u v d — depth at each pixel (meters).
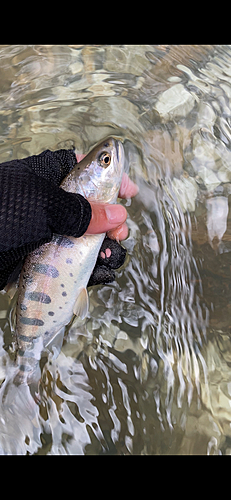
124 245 0.49
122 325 0.46
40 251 0.41
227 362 0.45
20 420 0.42
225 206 0.52
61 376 0.43
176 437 0.41
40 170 0.43
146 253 0.49
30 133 0.58
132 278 0.48
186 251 0.50
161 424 0.42
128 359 0.45
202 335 0.46
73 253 0.41
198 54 0.65
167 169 0.54
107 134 0.57
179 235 0.51
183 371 0.44
